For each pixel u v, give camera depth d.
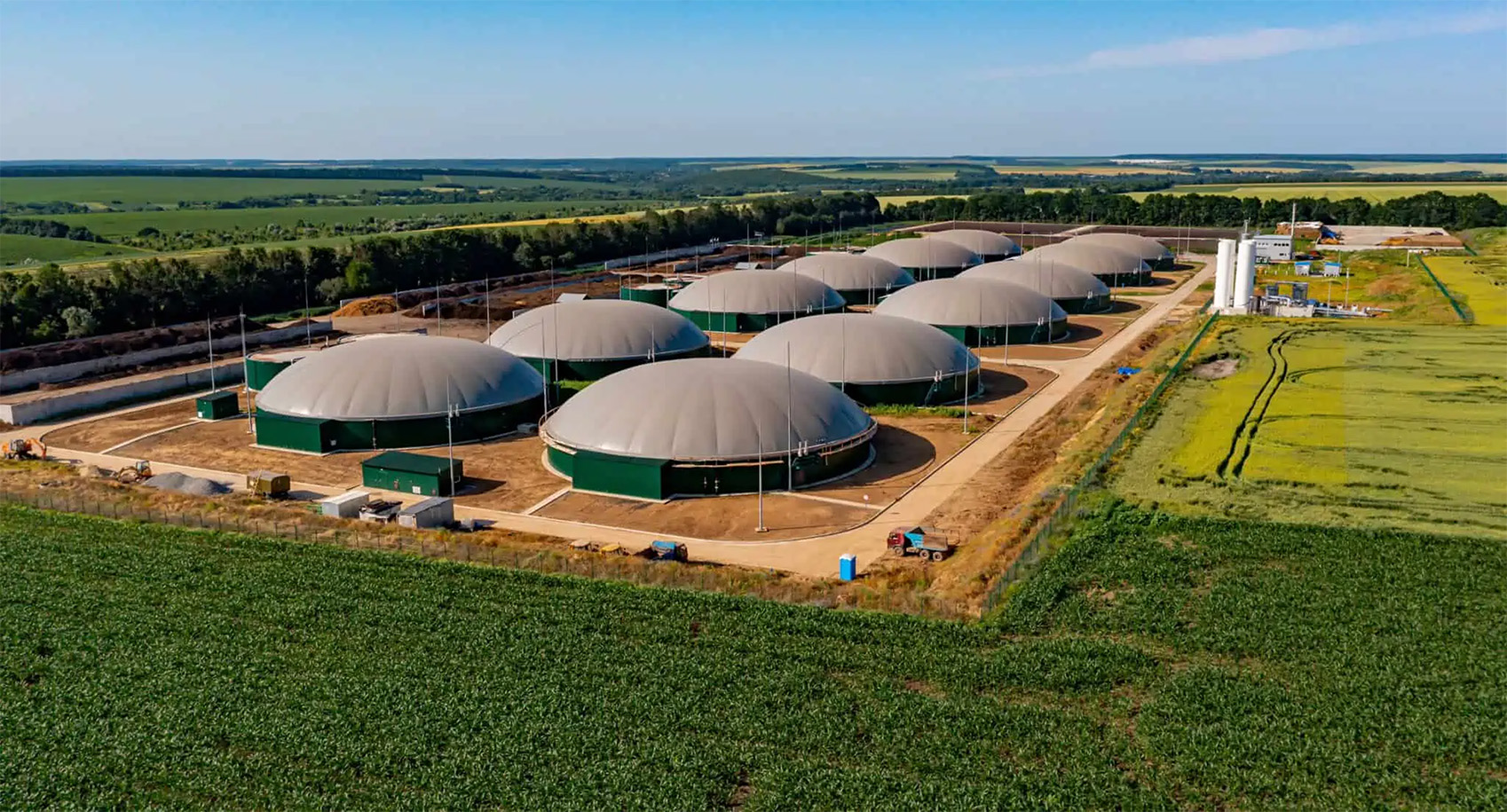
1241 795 28.58
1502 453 56.00
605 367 83.00
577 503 53.28
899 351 75.31
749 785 29.55
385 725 32.25
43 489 54.50
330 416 62.88
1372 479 52.19
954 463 59.56
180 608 40.50
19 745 31.61
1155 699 32.81
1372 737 30.73
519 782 29.53
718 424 55.25
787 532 49.03
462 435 64.69
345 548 46.50
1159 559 43.09
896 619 38.47
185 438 65.94
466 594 41.41
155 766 30.56
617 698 33.62
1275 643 35.94
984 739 30.97
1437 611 38.00
